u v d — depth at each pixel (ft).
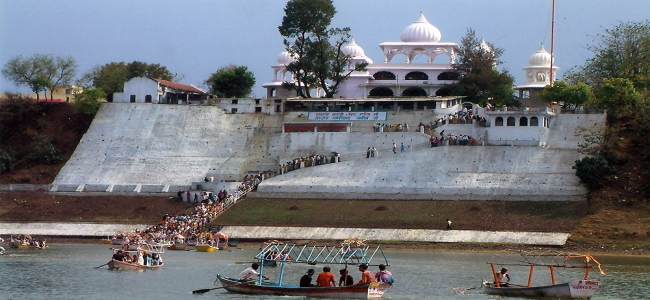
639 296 405.80
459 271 480.23
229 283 404.36
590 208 621.31
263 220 642.22
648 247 565.53
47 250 570.05
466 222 618.85
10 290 407.85
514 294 402.93
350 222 630.33
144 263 486.38
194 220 648.79
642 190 635.25
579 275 473.67
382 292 395.34
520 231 599.57
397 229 615.16
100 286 419.95
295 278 449.89
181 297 393.70
